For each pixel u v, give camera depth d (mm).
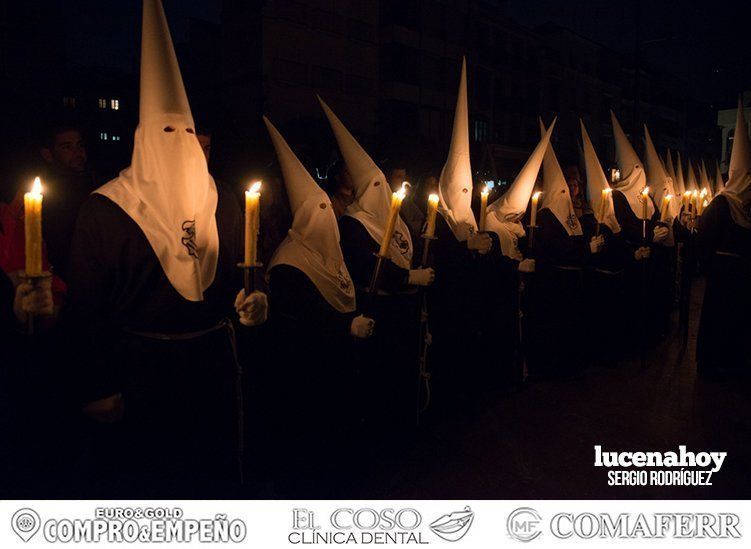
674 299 8039
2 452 2320
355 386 3195
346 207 3510
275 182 3850
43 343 2238
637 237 5848
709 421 4066
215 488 2236
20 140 2922
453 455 3494
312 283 2961
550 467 3354
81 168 2803
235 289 2285
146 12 1999
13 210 2420
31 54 17281
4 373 2324
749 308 4941
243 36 21203
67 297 1990
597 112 38406
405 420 3570
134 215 1981
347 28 23000
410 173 5387
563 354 4922
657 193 7230
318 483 3072
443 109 26578
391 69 24297
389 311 3385
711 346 4957
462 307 4105
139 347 2049
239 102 21562
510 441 3703
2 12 16578
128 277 2002
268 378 3113
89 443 2369
